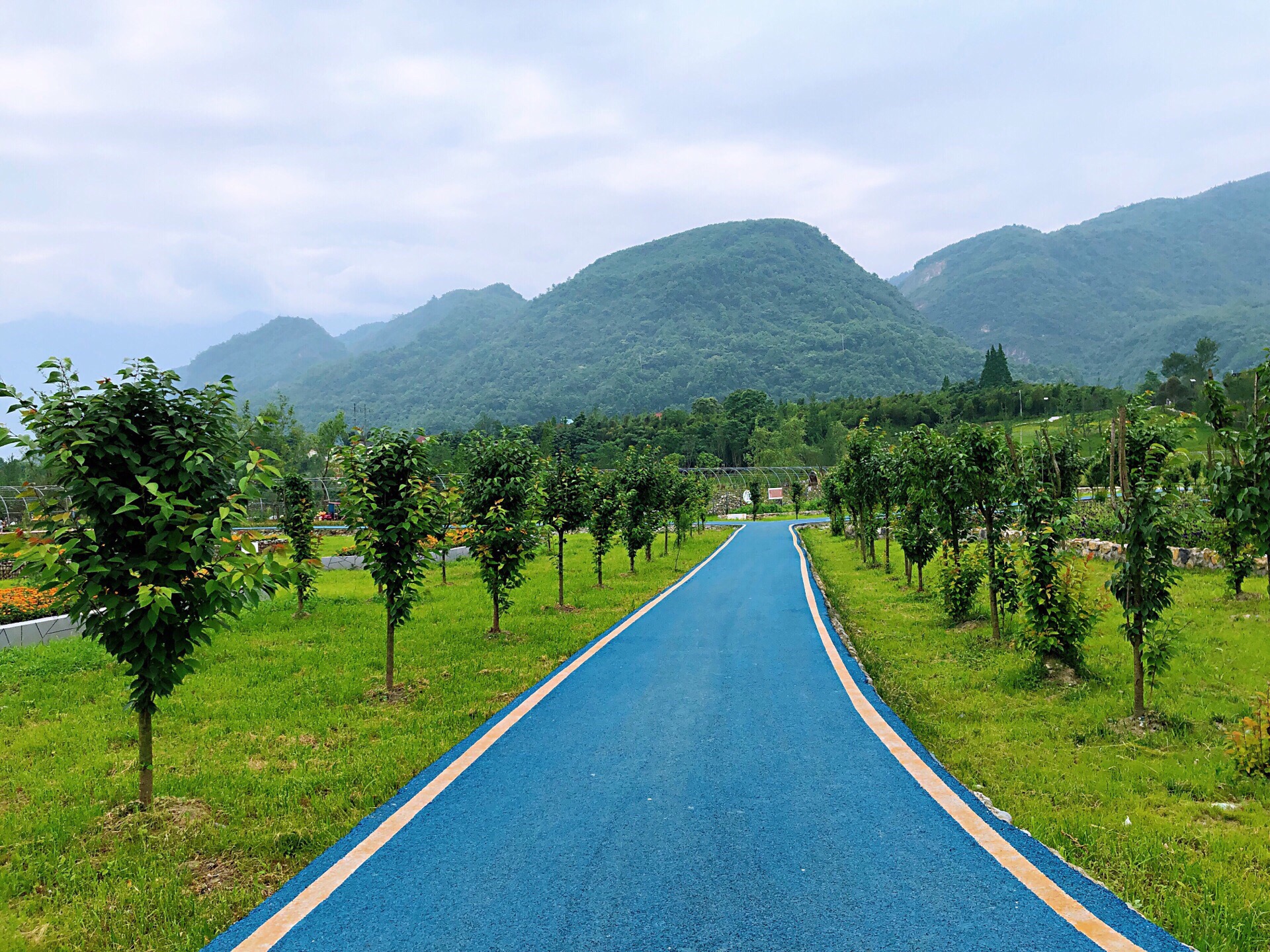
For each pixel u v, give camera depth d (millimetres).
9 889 4332
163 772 6277
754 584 18547
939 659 10234
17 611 13422
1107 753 6477
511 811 4961
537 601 16016
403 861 4262
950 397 111250
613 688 8422
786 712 7359
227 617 13688
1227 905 3865
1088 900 3738
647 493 22297
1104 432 12523
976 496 11203
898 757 5973
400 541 8641
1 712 8320
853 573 21188
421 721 7352
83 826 5219
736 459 101625
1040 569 8773
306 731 7363
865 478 21531
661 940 3400
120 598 4996
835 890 3848
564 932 3494
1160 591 7168
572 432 106812
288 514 15195
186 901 4043
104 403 5094
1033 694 8320
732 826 4672
